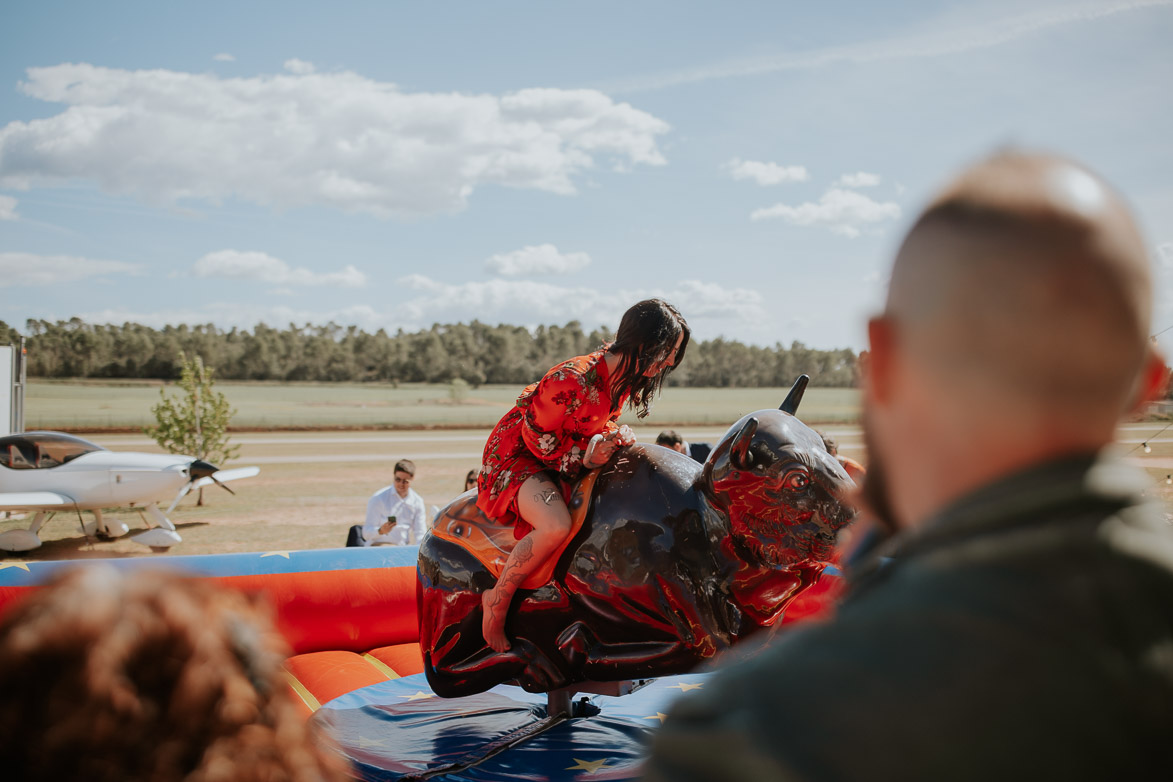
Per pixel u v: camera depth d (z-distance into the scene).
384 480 23.33
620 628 3.37
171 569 0.98
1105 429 0.72
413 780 3.36
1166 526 0.70
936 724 0.61
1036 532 0.66
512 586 3.44
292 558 5.95
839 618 0.72
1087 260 0.69
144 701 0.81
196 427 19.48
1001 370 0.69
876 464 0.85
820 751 0.62
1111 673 0.61
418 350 141.62
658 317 3.31
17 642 0.80
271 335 138.62
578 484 3.47
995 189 0.73
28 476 12.88
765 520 3.22
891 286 0.79
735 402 102.00
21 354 17.73
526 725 3.90
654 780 0.70
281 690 0.95
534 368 145.50
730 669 0.75
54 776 0.77
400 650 5.84
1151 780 0.61
